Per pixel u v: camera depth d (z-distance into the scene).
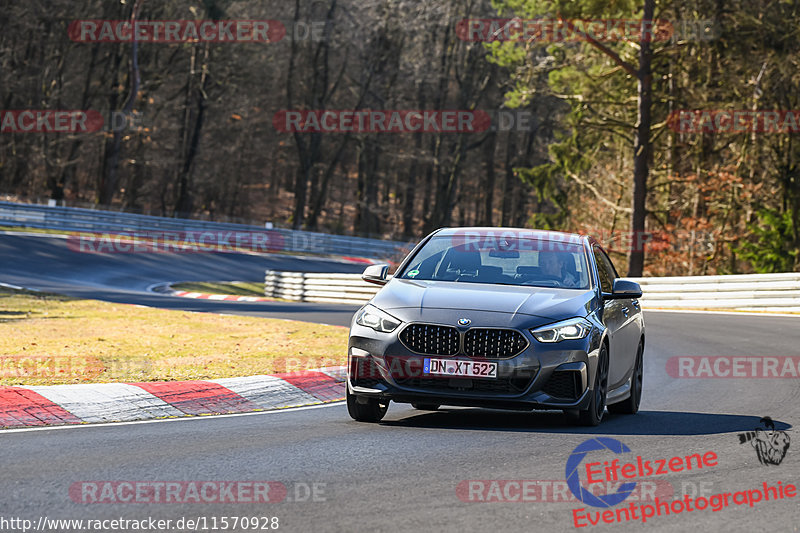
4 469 23.64
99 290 107.56
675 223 166.75
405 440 28.44
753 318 81.69
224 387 37.97
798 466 24.83
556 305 31.25
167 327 65.12
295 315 84.00
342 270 175.38
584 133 155.00
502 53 156.50
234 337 58.88
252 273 157.88
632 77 153.38
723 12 142.00
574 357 30.14
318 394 39.84
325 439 28.61
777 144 147.38
